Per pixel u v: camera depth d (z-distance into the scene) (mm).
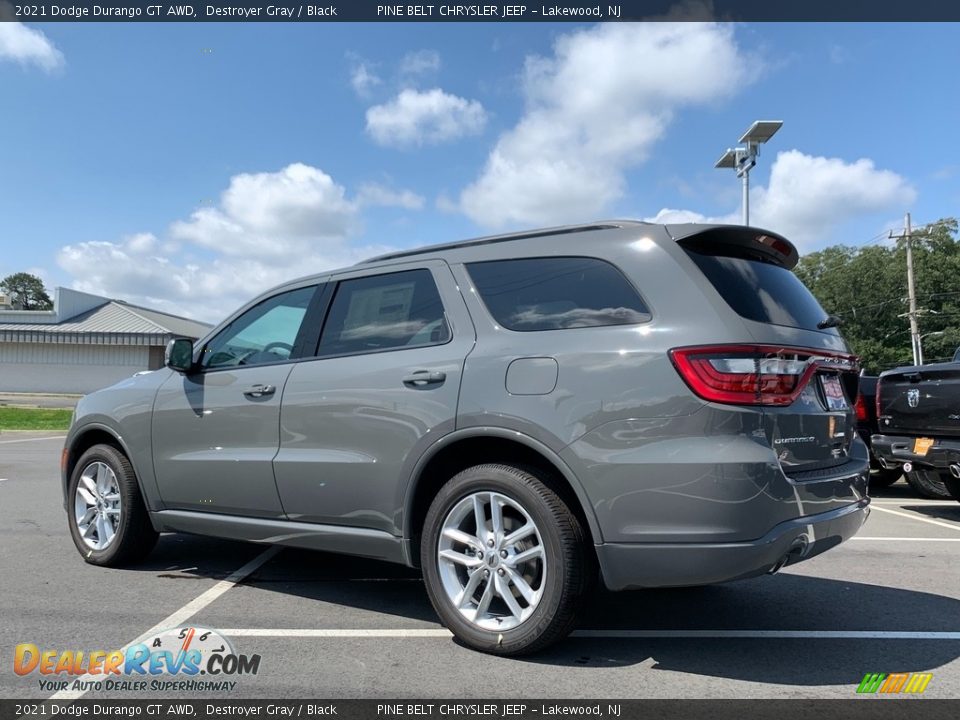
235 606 4246
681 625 3967
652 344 3182
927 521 7211
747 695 3090
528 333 3512
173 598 4387
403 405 3711
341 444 3918
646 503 3078
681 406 3064
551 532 3264
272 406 4219
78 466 5254
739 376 3059
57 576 4875
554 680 3215
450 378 3602
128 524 4930
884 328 66000
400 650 3559
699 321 3162
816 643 3701
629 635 3799
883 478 9320
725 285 3336
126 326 40750
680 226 3475
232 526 4426
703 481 2980
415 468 3646
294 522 4137
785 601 4422
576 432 3229
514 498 3377
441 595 3574
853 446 3836
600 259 3500
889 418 7562
